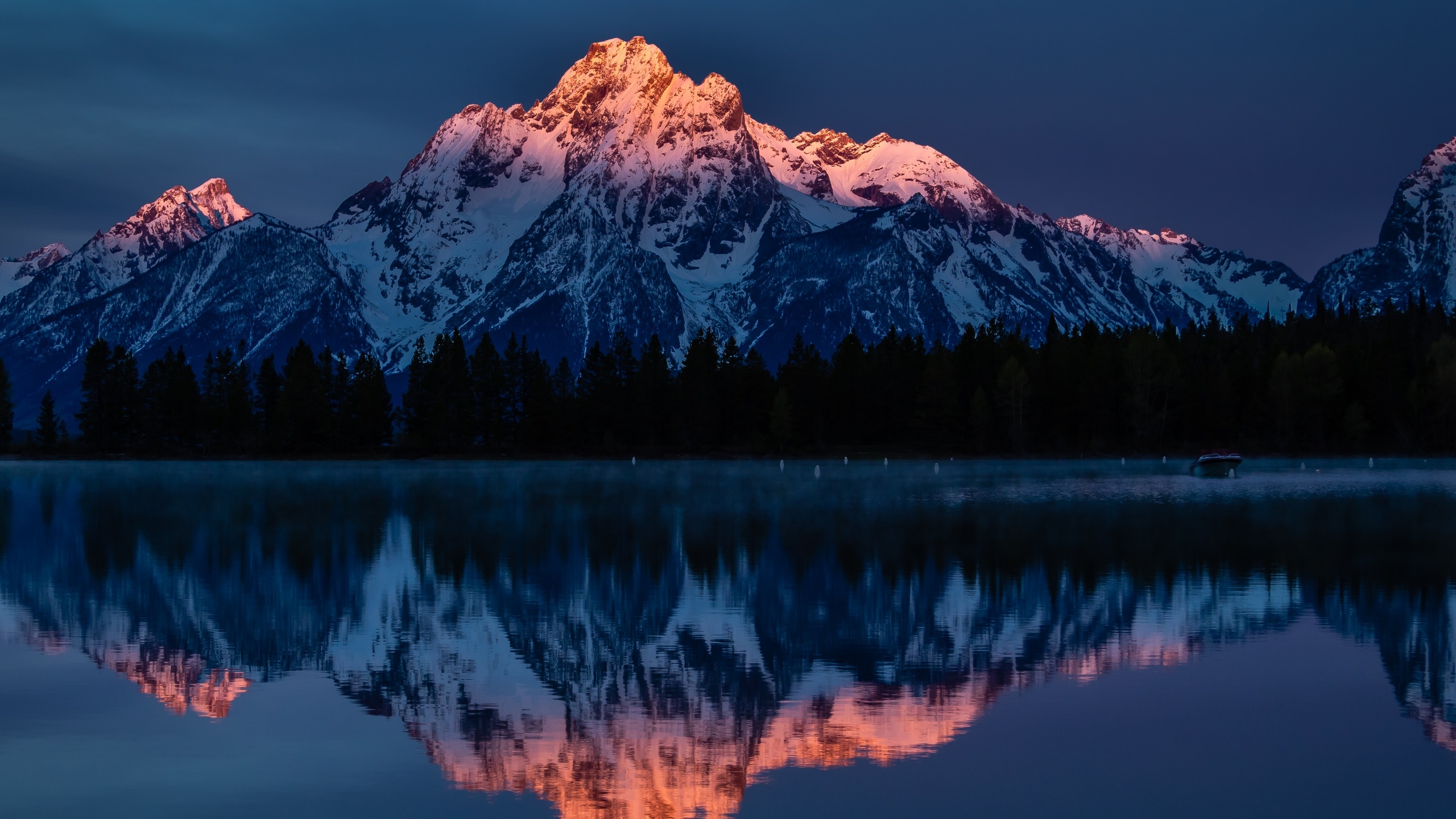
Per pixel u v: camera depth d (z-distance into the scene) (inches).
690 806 1233.4
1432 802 1242.6
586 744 1432.1
